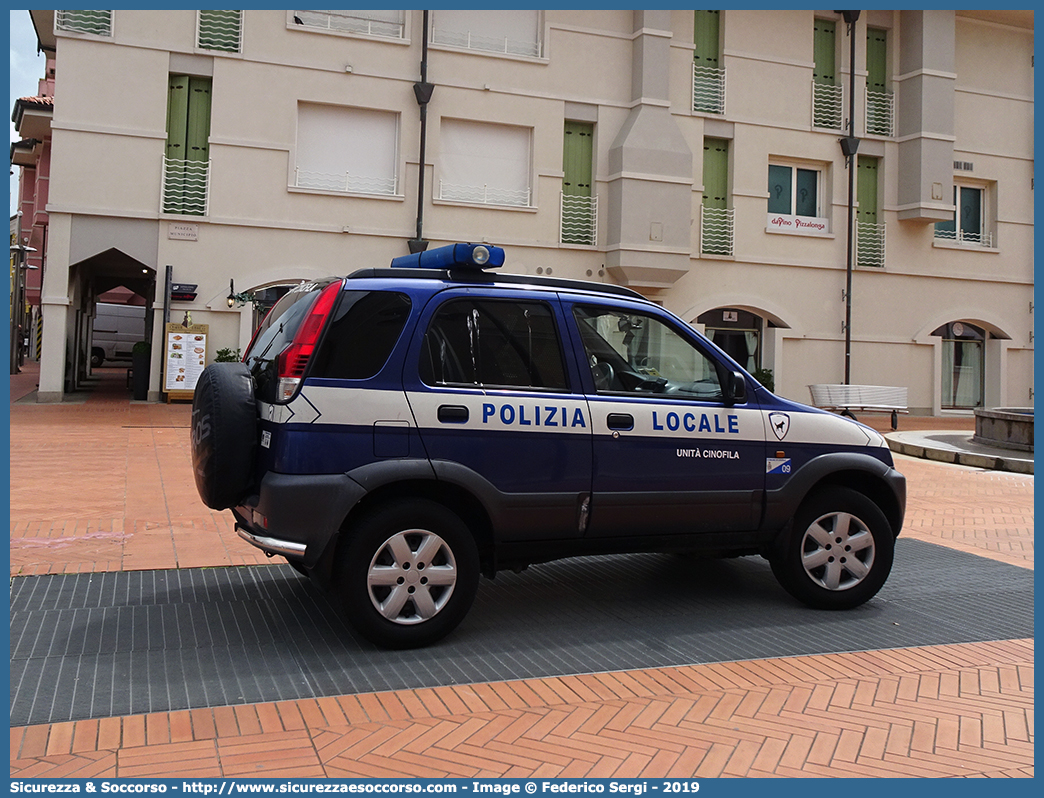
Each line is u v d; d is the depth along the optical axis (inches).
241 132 721.6
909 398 912.3
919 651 181.2
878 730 140.9
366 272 177.6
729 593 224.5
